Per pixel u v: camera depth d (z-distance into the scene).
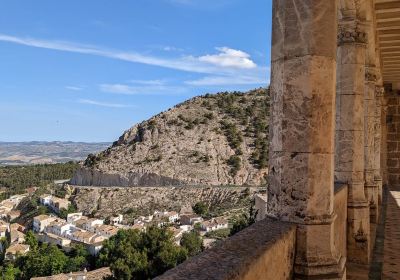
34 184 168.38
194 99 148.25
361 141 8.57
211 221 79.94
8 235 96.44
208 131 126.50
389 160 22.11
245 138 123.00
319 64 4.25
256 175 109.50
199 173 112.38
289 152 4.33
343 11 8.39
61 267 64.38
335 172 8.71
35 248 75.88
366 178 11.83
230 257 2.91
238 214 84.88
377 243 10.06
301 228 4.24
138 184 117.62
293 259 4.16
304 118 4.26
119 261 34.81
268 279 3.25
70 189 123.75
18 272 64.50
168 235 37.62
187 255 36.03
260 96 143.12
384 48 13.59
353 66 8.40
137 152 128.25
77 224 96.31
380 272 7.79
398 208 15.14
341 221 7.11
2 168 198.62
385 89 21.75
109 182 122.19
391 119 21.84
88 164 134.88
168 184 112.81
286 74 4.34
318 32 4.24
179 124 132.88
